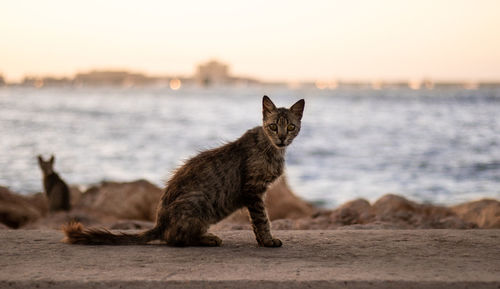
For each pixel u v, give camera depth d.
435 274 4.41
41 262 4.79
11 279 4.20
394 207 10.58
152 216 13.23
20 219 12.34
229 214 5.79
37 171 23.53
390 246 5.58
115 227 8.79
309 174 24.30
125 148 33.25
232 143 5.92
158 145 35.09
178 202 5.50
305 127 53.03
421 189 20.39
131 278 4.24
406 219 9.60
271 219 13.80
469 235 6.16
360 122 60.53
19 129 45.31
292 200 14.57
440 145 36.00
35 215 12.68
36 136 39.44
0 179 21.42
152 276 4.31
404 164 27.17
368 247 5.54
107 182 14.37
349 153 32.03
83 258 4.95
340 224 9.20
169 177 6.15
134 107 102.31
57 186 13.17
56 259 4.91
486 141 38.25
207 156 5.78
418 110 92.06
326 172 24.88
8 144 33.72
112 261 4.84
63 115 69.38
